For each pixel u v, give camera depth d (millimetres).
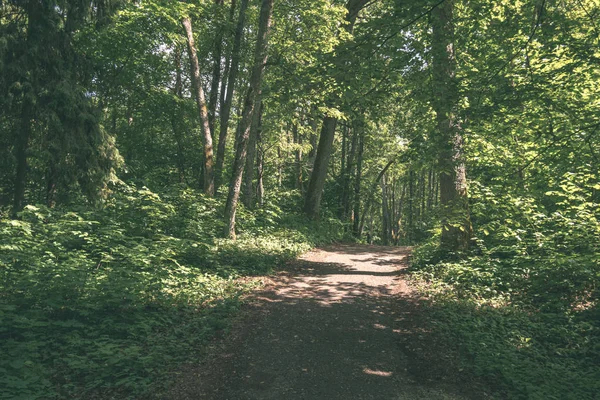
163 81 19906
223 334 6582
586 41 7707
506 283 8984
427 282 10133
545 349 6328
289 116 14656
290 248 14188
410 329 7258
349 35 16359
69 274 6707
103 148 12391
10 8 11516
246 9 18172
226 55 19875
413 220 35844
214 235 12688
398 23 6852
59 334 5629
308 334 6922
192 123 20547
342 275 11641
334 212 28078
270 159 26688
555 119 7934
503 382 5293
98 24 14078
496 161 11812
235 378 5285
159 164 20406
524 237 10523
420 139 8742
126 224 11117
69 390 4508
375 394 5066
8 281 6621
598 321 6996
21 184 11602
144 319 6473
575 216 9727
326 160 21312
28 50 10914
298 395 4973
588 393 5023
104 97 17281
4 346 4926
